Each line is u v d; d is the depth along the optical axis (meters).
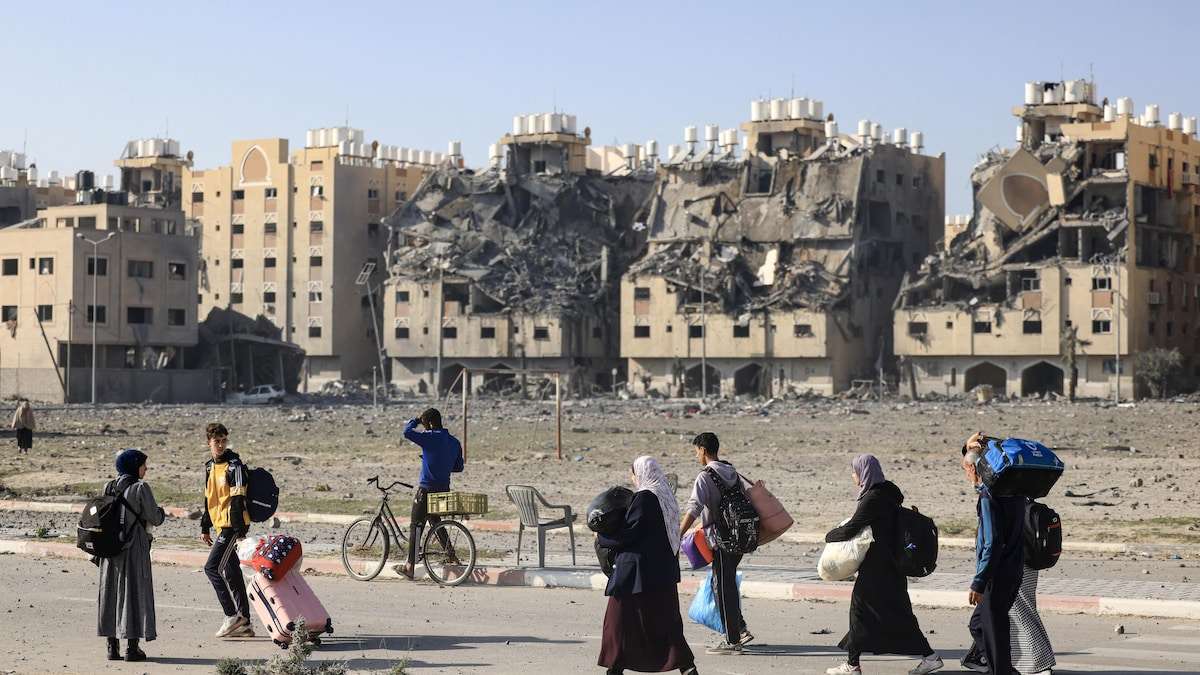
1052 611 17.47
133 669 13.79
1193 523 26.66
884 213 143.38
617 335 148.00
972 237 138.62
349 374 155.12
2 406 99.56
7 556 23.50
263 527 27.53
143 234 118.75
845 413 95.25
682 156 155.38
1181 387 131.12
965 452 13.20
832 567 13.21
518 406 109.44
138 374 114.62
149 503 14.32
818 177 141.50
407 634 15.81
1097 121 139.50
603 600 18.52
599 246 154.88
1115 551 23.16
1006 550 12.53
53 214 126.94
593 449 54.91
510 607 17.89
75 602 18.28
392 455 51.44
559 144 159.75
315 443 59.62
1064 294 125.44
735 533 14.49
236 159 159.38
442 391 143.00
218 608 17.83
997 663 12.55
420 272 147.88
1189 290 135.75
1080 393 126.19
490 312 147.12
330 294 154.12
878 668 13.81
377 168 158.75
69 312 113.69
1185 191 135.00
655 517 12.77
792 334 133.25
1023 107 141.62
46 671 13.65
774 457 49.09
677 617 12.77
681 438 63.72
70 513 30.84
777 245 141.25
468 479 39.22
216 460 15.73
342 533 26.33
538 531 20.80
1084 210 129.50
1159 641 15.20
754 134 153.62
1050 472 12.53
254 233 157.88
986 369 131.50
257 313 157.25
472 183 156.25
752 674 13.45
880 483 13.30
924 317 130.88
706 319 137.12
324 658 14.33
